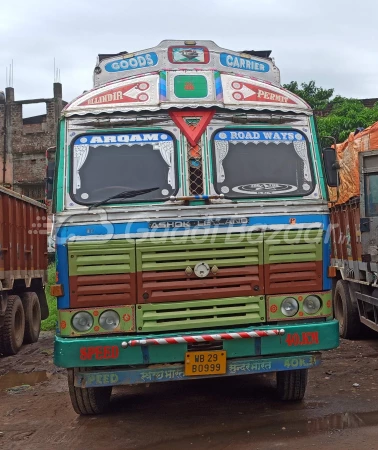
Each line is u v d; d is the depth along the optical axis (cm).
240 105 517
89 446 457
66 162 497
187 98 514
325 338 475
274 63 602
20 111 2558
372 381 622
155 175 498
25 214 1034
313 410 521
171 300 471
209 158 504
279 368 471
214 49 571
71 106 511
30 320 1055
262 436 459
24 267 1025
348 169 827
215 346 466
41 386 685
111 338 457
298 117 528
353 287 877
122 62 575
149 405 566
